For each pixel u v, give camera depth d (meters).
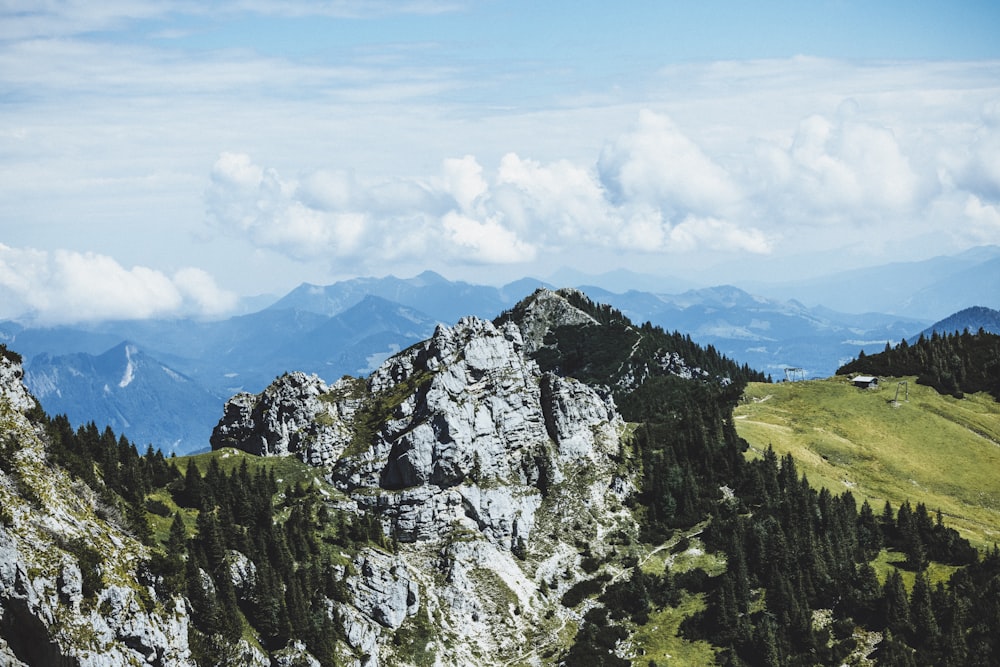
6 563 156.12
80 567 166.38
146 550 186.38
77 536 173.38
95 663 159.88
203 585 191.38
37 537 165.75
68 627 159.62
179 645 176.88
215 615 189.12
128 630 167.88
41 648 157.75
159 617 175.12
